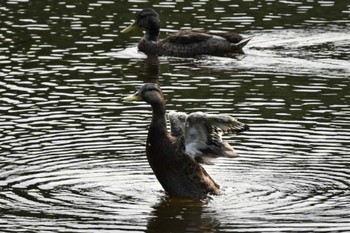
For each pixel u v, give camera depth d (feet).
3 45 80.94
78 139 57.98
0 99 66.49
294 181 51.72
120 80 72.49
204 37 83.10
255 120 62.03
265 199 49.44
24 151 55.67
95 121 61.67
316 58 79.46
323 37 85.56
